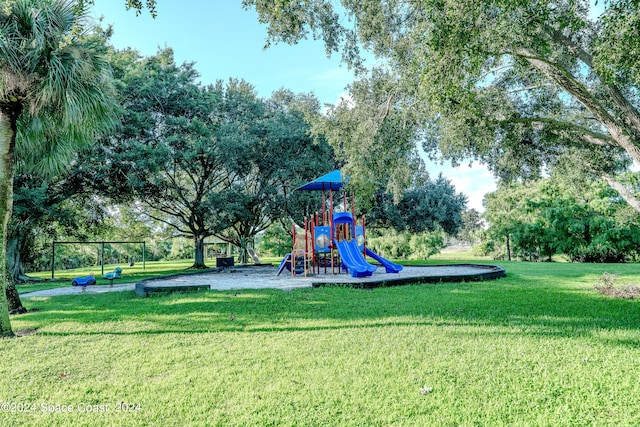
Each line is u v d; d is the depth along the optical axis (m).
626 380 3.06
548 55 7.66
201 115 20.02
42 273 23.55
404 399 2.81
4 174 5.37
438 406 2.69
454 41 5.34
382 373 3.32
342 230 13.20
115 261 48.16
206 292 8.30
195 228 24.89
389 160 9.98
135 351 4.18
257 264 22.73
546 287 8.47
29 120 6.29
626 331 4.52
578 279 10.20
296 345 4.21
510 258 24.69
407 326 4.93
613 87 7.41
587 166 10.80
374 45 9.41
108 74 6.16
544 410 2.62
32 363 3.85
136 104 17.67
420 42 6.31
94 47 6.07
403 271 13.06
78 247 34.03
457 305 6.32
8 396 3.05
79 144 7.00
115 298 8.25
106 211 19.62
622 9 4.83
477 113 7.91
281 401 2.82
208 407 2.77
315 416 2.58
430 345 4.08
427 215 22.91
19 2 5.27
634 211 18.92
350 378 3.21
